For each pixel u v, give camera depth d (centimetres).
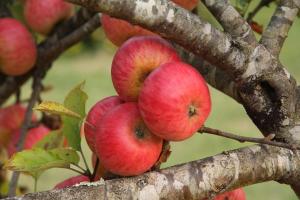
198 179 97
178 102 96
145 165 98
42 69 150
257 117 105
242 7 128
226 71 103
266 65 103
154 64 101
